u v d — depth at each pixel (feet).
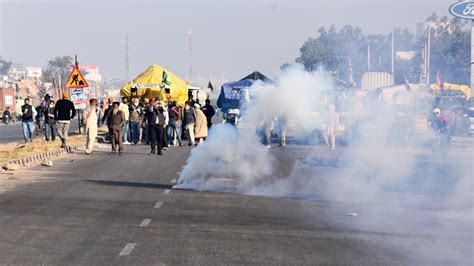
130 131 178.19
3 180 94.79
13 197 77.30
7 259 46.55
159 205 71.56
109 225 59.62
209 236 54.95
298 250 50.06
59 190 83.82
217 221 62.13
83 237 54.13
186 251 49.21
